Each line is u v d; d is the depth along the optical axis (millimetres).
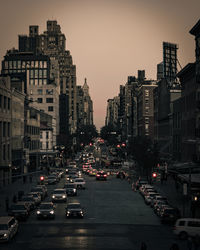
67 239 30109
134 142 97750
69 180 75188
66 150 153875
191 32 66375
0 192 63438
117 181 82625
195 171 53562
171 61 112562
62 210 44875
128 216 41375
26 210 38906
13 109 84562
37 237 30797
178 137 86938
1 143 73500
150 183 76938
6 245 28062
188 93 73375
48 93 170625
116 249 26922
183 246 28391
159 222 38250
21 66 199125
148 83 166875
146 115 155250
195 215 41844
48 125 151625
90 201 52562
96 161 150875
